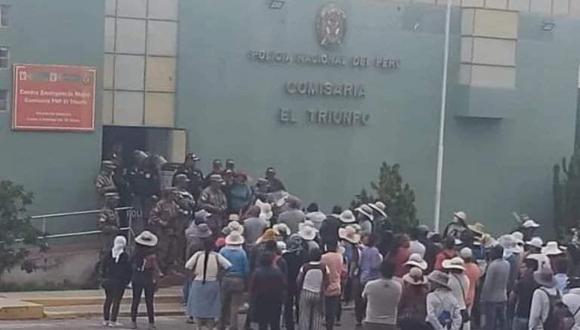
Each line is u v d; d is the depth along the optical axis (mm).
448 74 34656
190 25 30859
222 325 20766
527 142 35875
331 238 22031
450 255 20578
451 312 16938
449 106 34719
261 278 19406
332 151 32812
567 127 36469
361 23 33031
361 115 33156
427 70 34094
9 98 27656
